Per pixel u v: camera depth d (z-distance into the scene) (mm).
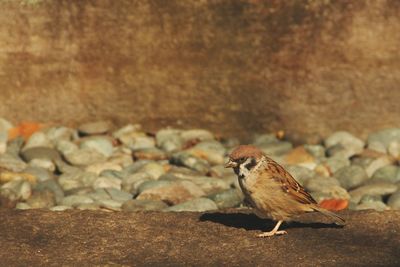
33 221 10203
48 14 14703
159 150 14258
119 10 14656
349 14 14531
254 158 9438
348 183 13039
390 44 14617
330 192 12258
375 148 14539
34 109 14992
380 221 10227
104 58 14836
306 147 14516
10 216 10344
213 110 14945
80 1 14656
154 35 14734
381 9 14531
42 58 14828
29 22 14719
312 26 14562
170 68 14836
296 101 14797
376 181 13125
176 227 10070
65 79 14906
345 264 9031
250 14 14570
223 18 14617
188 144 14664
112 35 14750
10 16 14703
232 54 14719
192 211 10664
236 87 14836
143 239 9727
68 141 14227
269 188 9422
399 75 14711
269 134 14922
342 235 9828
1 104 14969
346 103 14797
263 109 14867
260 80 14773
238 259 9164
